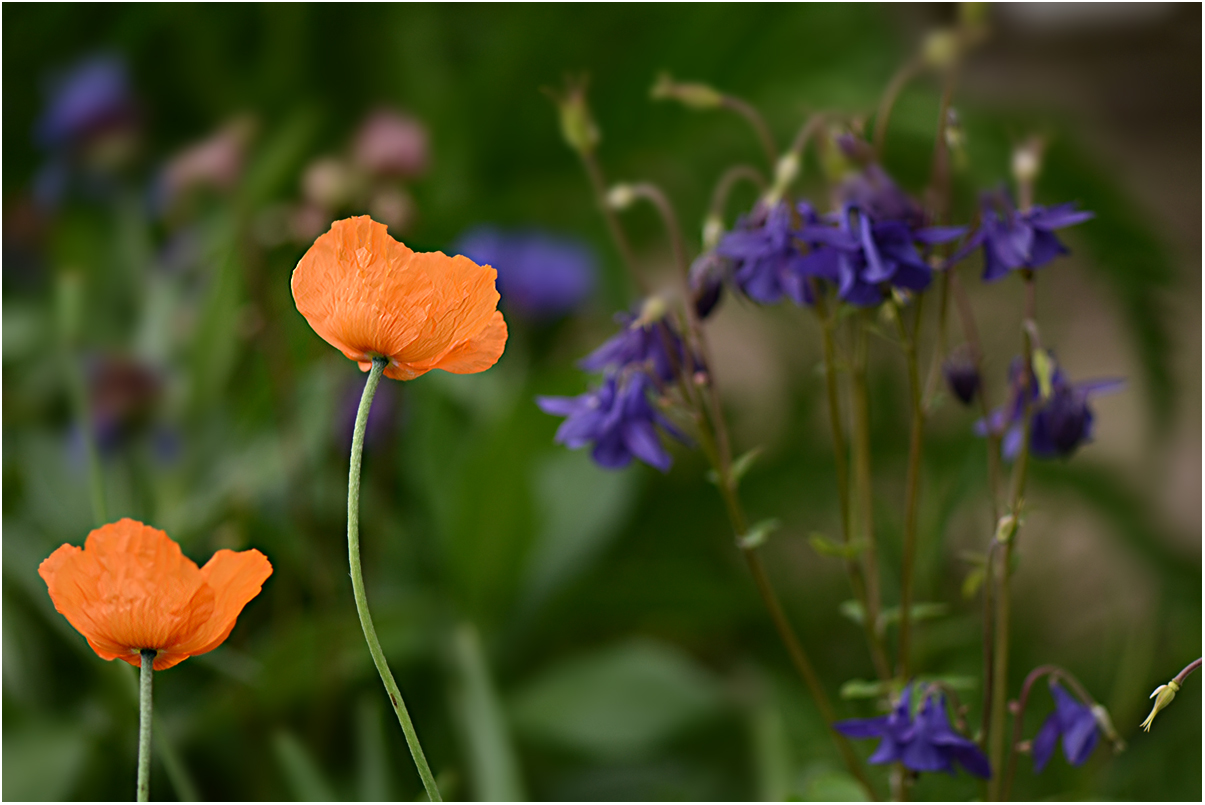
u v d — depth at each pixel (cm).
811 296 193
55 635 206
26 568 202
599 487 211
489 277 170
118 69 215
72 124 212
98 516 195
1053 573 252
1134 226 241
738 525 196
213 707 199
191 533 206
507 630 208
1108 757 209
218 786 200
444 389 221
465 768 200
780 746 201
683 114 271
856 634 229
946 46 190
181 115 261
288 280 210
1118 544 251
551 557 209
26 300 217
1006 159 243
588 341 259
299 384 211
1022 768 209
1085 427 194
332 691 201
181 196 209
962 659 220
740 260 194
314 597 208
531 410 206
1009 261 188
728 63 265
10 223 217
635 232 285
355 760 202
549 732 202
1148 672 215
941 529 223
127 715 200
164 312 213
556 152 278
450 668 204
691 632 221
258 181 213
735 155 274
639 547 228
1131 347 257
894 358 257
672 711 203
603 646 213
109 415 205
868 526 197
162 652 169
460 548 206
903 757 187
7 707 199
